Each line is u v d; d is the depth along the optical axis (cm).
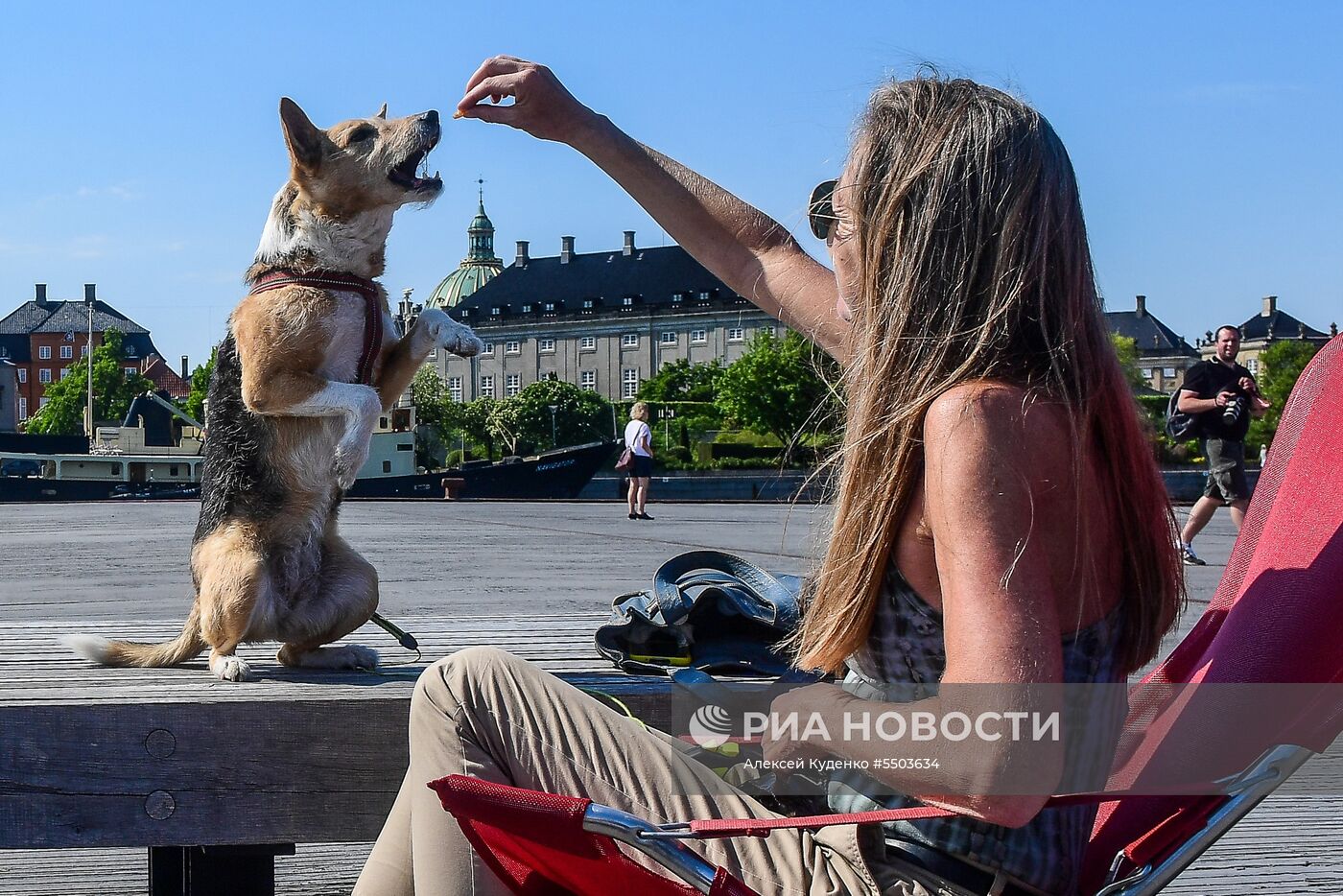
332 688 277
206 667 326
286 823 256
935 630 161
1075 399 154
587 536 1425
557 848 159
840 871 173
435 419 10362
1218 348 987
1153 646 169
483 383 12350
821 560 179
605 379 11719
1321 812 412
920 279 159
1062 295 158
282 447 336
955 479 147
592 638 367
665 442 9719
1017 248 157
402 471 3866
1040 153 162
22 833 248
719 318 11200
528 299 12269
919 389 156
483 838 167
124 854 407
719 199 270
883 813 154
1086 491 154
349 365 354
